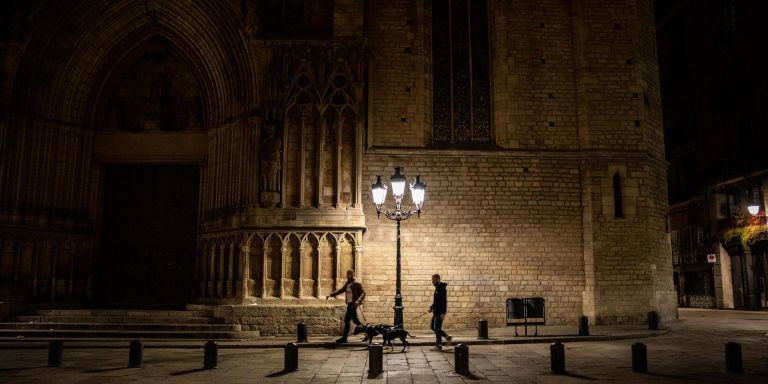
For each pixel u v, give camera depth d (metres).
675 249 42.00
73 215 21.23
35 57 20.48
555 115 21.56
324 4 21.28
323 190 19.67
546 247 20.77
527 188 21.03
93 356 13.99
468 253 20.53
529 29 22.05
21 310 19.09
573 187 21.20
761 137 33.66
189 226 22.14
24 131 20.25
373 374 11.05
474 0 22.75
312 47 20.27
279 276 19.03
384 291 20.03
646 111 22.08
